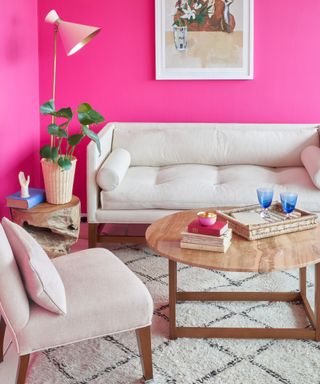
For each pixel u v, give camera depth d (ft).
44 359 8.36
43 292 6.91
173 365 8.16
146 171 13.44
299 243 8.71
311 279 11.02
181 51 14.39
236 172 13.10
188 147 13.83
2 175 12.45
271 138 13.75
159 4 14.16
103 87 14.76
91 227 12.30
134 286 7.77
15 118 13.14
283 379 7.77
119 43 14.52
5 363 8.35
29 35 13.96
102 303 7.40
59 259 8.67
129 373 8.01
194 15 14.19
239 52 14.30
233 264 7.95
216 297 10.10
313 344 8.66
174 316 8.80
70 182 11.94
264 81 14.51
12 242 7.31
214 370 8.02
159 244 8.79
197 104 14.73
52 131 11.75
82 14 14.42
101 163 12.76
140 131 14.20
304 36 14.21
